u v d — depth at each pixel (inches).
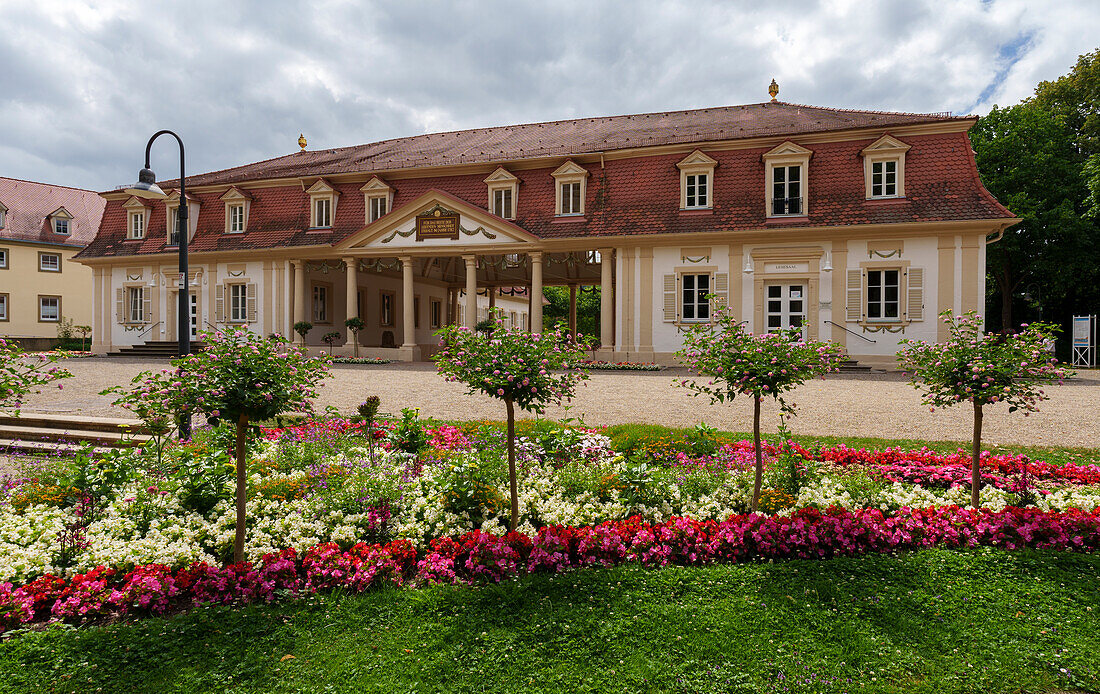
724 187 887.1
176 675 135.9
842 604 164.1
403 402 520.7
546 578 178.9
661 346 903.7
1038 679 133.9
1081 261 1230.9
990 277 1378.0
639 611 161.3
